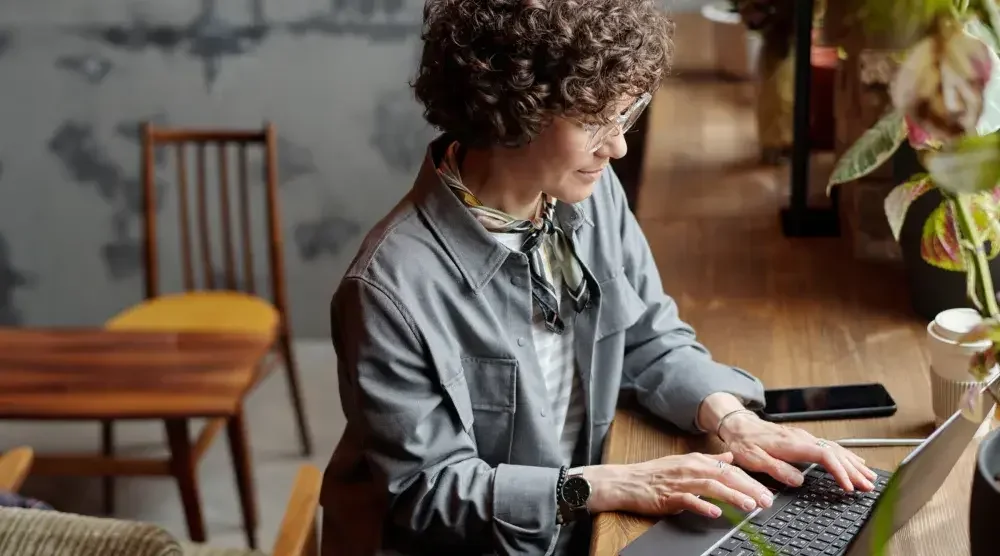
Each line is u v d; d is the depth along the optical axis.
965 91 0.74
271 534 2.75
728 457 1.24
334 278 3.63
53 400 2.27
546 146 1.22
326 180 3.52
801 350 1.55
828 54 2.20
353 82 3.41
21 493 2.96
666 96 2.76
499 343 1.30
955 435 1.01
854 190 1.86
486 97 1.17
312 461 3.07
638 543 1.12
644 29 1.18
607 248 1.44
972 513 0.86
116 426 3.31
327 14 3.35
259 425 3.27
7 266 3.63
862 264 1.83
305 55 3.39
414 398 1.26
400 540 1.38
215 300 3.00
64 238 3.60
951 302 1.55
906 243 1.61
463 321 1.29
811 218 1.96
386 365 1.24
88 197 3.55
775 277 1.80
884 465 1.25
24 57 3.41
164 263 3.61
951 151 0.77
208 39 3.38
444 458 1.29
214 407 2.23
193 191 3.54
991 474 0.87
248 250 3.00
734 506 1.15
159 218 3.56
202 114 3.46
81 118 3.47
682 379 1.40
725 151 2.40
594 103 1.15
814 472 1.23
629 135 2.25
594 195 1.45
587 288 1.40
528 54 1.14
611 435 1.39
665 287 1.79
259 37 3.38
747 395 1.37
